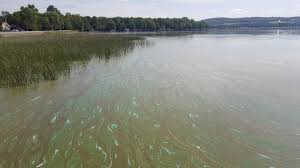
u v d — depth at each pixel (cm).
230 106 883
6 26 6919
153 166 534
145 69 1520
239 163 546
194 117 786
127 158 562
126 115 797
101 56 1980
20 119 764
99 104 891
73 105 882
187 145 618
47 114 803
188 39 4888
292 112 827
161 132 685
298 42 3869
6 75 1161
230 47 3067
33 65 1318
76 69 1502
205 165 538
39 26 6788
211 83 1186
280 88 1103
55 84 1158
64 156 570
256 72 1449
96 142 629
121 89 1074
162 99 949
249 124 739
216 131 693
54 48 1816
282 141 640
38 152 586
